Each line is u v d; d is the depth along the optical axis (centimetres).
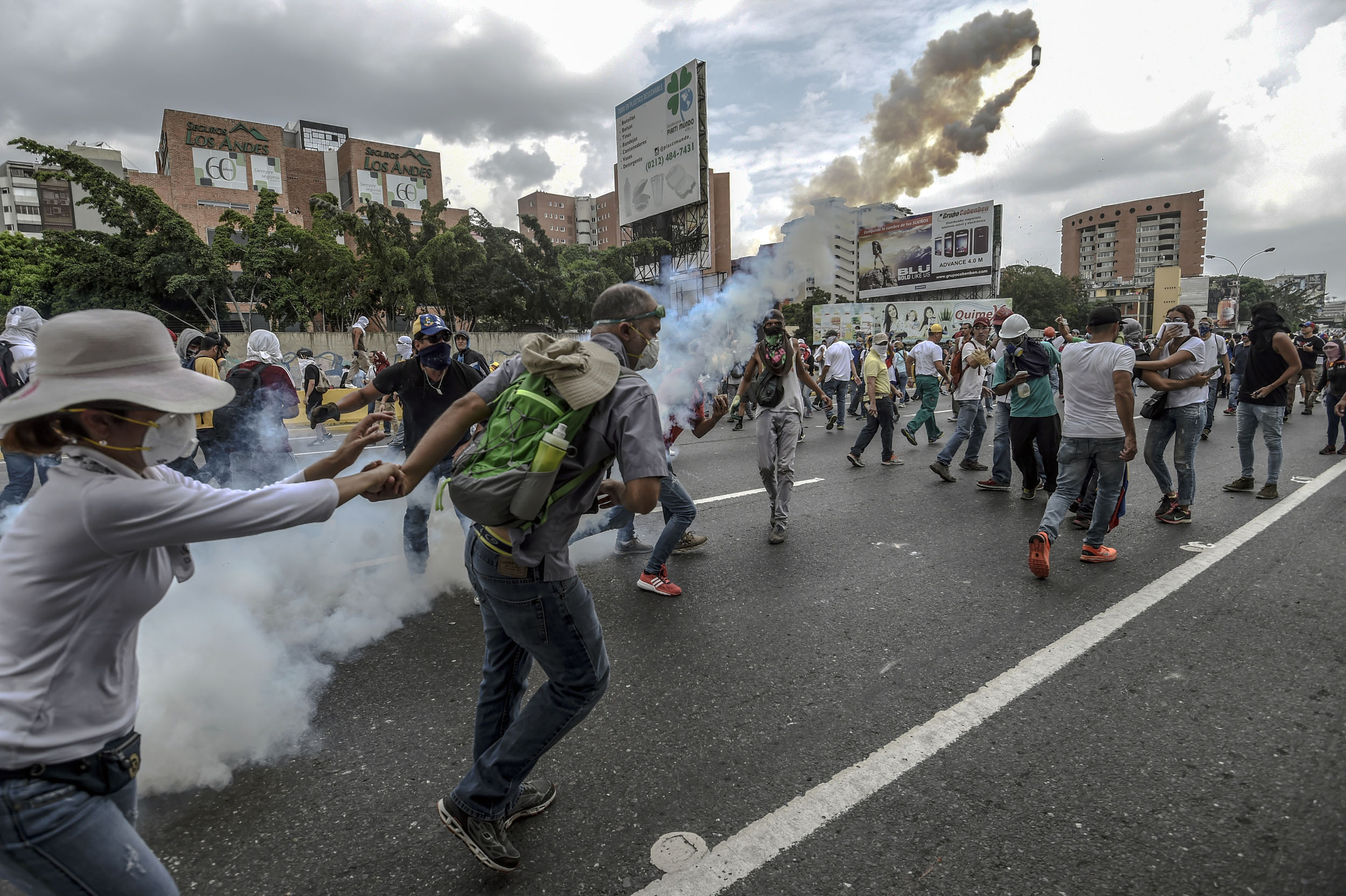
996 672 325
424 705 301
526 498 172
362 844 220
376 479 164
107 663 128
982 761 257
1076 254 16862
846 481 767
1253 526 554
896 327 3562
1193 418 554
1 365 558
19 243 3025
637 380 188
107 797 131
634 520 509
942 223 4897
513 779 199
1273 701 296
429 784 249
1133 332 758
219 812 233
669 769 255
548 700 199
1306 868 204
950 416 1423
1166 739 270
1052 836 218
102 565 123
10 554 119
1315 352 1345
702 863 209
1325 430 1141
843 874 204
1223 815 227
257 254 1978
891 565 478
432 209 1983
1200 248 14962
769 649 351
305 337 1577
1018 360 658
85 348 121
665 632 373
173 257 1883
